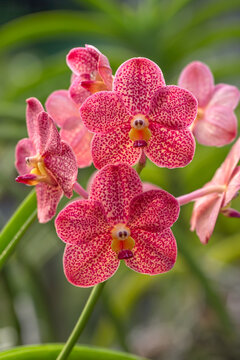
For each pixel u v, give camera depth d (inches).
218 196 19.6
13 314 28.8
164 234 18.5
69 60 19.0
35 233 30.9
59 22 36.1
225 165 19.7
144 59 18.0
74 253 18.4
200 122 21.0
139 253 18.6
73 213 18.1
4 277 28.4
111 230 18.5
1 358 19.1
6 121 27.9
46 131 18.3
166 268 18.6
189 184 37.3
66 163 18.1
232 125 20.7
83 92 19.0
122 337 29.0
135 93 18.2
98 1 37.1
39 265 36.5
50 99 20.1
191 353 36.6
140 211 18.2
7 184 31.0
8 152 32.1
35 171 18.7
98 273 18.5
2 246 19.7
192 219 20.2
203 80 21.1
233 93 21.0
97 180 18.0
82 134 19.9
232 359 35.3
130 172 18.0
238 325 35.9
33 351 19.4
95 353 19.7
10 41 36.6
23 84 35.6
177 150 18.5
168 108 18.3
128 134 18.4
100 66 18.1
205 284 27.4
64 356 18.1
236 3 37.5
